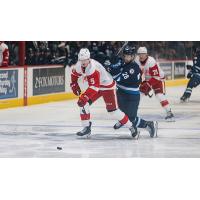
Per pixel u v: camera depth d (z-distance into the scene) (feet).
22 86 65.46
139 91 44.57
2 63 65.21
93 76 41.34
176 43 101.14
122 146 41.52
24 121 53.57
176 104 68.03
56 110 62.03
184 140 44.06
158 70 51.13
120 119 42.73
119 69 42.09
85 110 43.91
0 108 62.39
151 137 44.86
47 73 69.72
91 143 42.68
